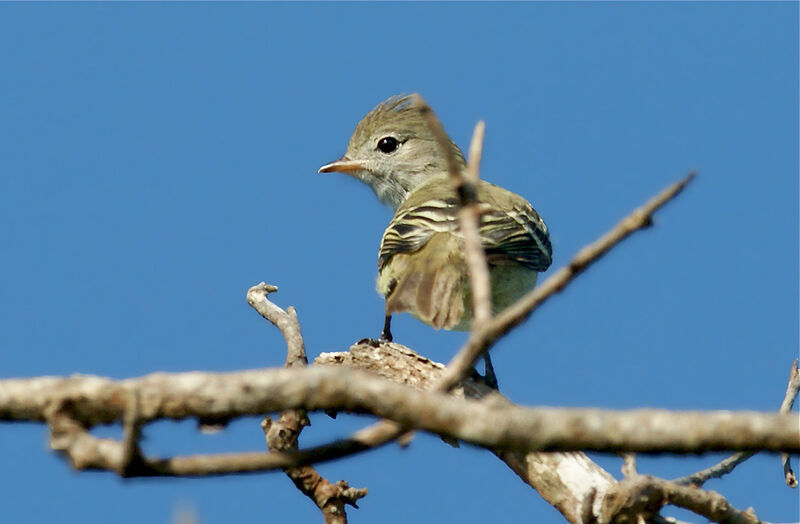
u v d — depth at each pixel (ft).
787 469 31.40
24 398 19.21
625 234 16.69
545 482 32.63
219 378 18.39
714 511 28.07
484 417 17.17
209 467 18.42
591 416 17.10
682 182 16.69
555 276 16.90
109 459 18.40
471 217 17.81
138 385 18.69
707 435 16.87
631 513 28.02
